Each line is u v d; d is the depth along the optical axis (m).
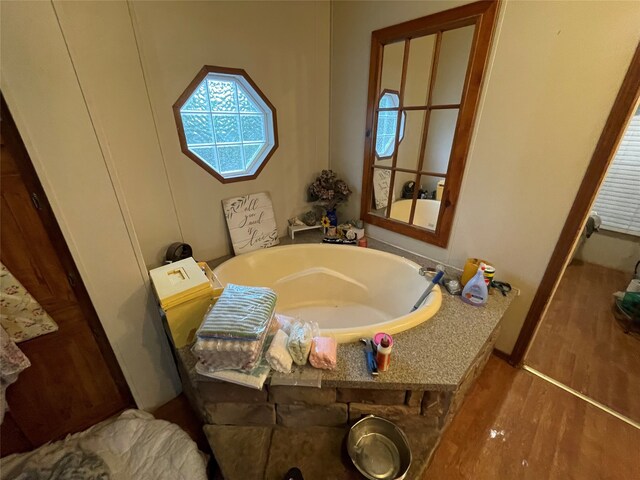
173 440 1.20
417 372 1.05
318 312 1.97
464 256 1.72
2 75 0.77
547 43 1.18
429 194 1.79
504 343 1.70
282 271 2.00
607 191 2.78
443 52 1.49
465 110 1.46
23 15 0.76
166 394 1.47
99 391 1.29
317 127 2.18
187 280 1.17
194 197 1.73
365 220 2.24
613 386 1.56
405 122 1.76
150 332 1.31
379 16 1.69
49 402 1.17
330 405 1.11
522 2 1.19
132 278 1.18
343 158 2.24
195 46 1.47
